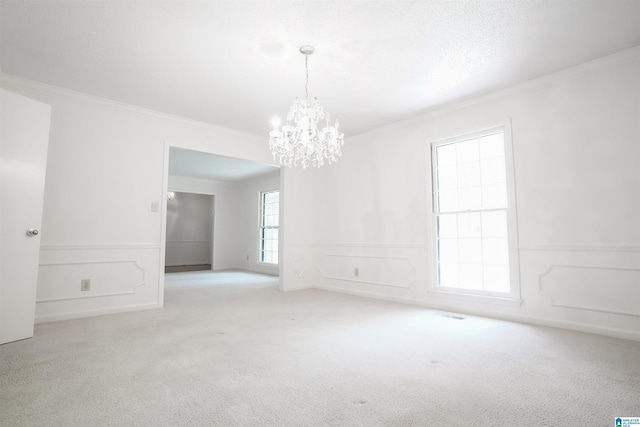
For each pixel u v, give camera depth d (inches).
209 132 165.3
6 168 92.9
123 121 139.6
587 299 105.2
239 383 67.1
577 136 109.4
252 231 315.0
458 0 78.4
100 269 130.3
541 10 82.0
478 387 65.4
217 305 147.4
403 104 140.6
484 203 134.0
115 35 92.0
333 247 192.1
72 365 76.5
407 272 154.6
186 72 112.9
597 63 105.3
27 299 97.6
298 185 200.8
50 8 80.7
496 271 129.3
